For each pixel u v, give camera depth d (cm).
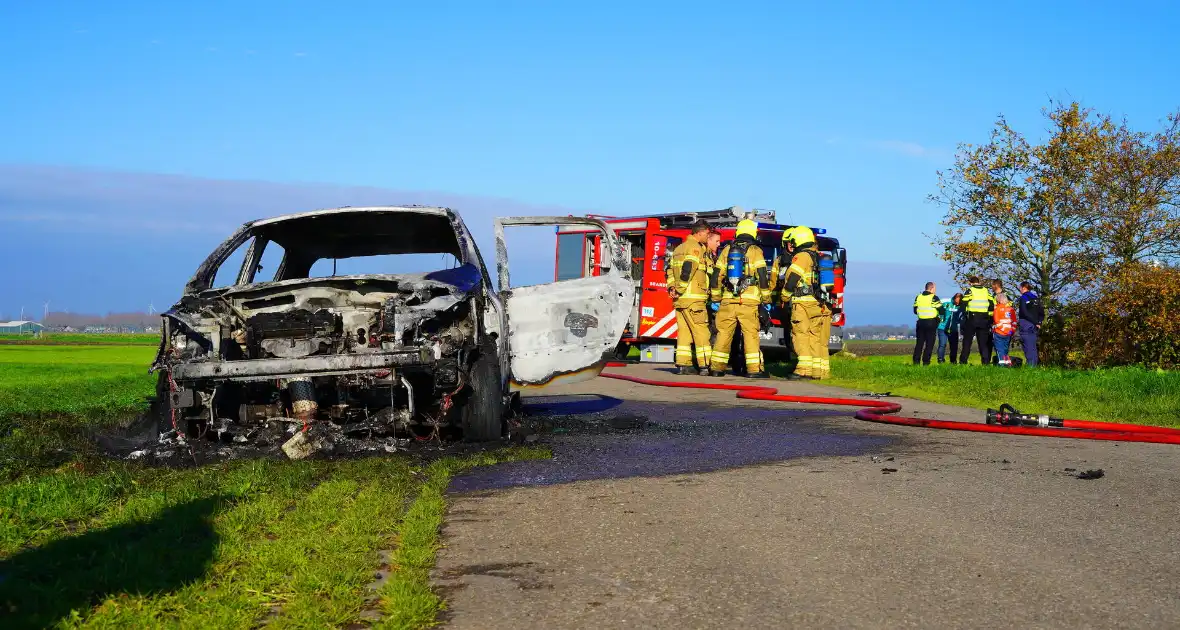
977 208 2028
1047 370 1486
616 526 472
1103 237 1908
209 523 464
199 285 754
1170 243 1862
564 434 825
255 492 549
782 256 1623
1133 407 1000
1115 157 1869
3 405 983
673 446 750
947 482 588
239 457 684
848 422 922
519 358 802
